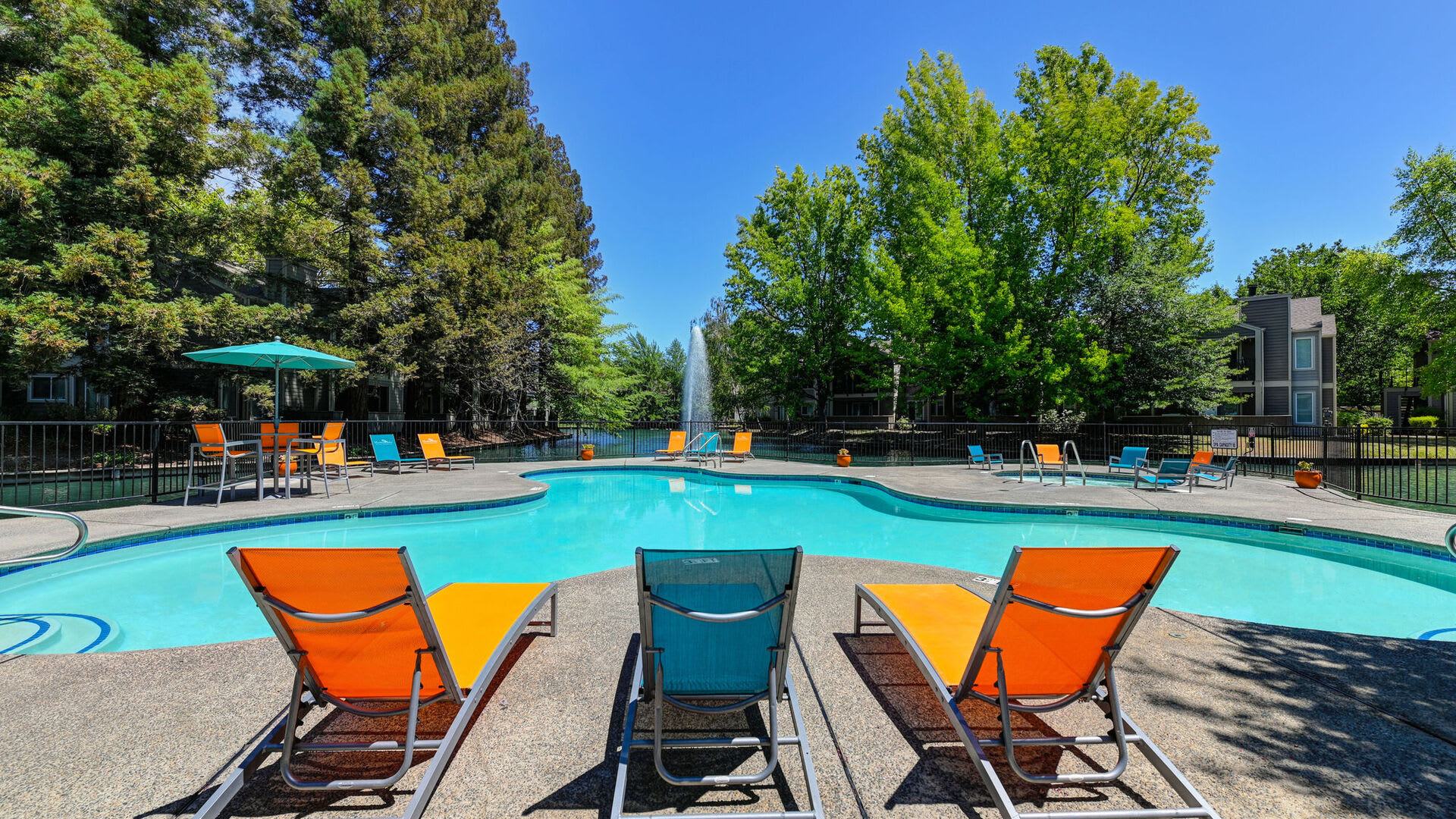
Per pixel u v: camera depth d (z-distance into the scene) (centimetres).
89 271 1166
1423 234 2144
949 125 2345
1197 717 246
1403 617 457
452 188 1956
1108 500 916
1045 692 215
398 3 1905
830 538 759
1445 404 3017
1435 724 240
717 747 207
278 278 1797
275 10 1595
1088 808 186
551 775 202
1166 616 379
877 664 301
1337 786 198
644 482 1290
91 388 1394
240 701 255
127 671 286
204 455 838
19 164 1120
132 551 616
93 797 187
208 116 1306
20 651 375
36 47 1252
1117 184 1944
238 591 507
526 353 2316
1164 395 2022
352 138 1683
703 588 195
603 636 338
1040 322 2066
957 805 188
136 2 1409
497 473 1283
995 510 878
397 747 189
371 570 182
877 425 3034
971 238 2036
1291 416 2491
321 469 1139
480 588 326
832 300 2686
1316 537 686
